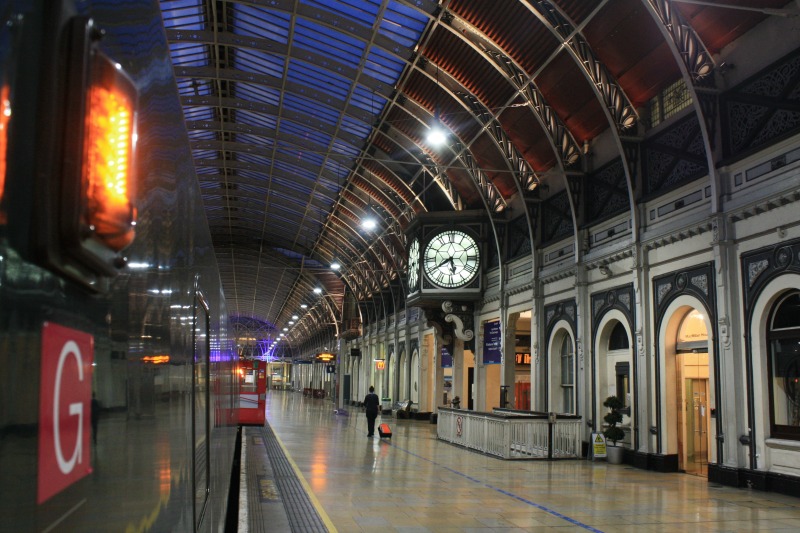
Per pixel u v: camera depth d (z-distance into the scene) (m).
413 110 24.38
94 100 1.16
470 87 21.30
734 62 14.62
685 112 16.09
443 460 18.27
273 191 37.88
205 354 4.77
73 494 1.28
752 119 14.05
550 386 21.81
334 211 38.72
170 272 2.58
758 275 13.57
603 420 18.41
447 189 28.28
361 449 20.89
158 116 2.29
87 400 1.38
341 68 22.89
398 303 40.28
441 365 33.38
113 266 1.35
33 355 1.08
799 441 12.65
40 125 1.08
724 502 12.20
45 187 1.07
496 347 25.97
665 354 16.52
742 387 13.88
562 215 21.84
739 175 14.20
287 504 11.62
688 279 15.66
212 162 34.44
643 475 15.75
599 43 16.91
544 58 18.39
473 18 18.09
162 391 2.36
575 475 15.69
